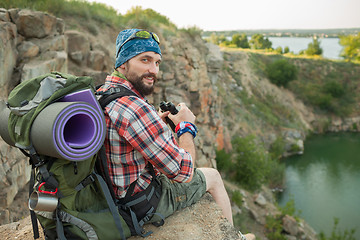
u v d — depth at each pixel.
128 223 1.93
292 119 47.16
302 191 31.17
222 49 62.41
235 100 42.41
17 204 5.59
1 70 6.40
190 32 19.69
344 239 20.62
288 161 38.66
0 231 2.70
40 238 2.51
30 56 7.76
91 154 1.60
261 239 19.83
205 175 2.53
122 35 1.86
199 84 17.81
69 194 1.66
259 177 25.59
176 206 2.30
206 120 18.70
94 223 1.72
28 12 8.19
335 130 50.56
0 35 6.53
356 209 28.19
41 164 1.57
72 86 1.60
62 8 12.27
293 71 52.69
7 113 1.82
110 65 11.98
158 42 1.91
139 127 1.70
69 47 10.31
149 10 18.62
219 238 2.14
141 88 1.87
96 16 13.34
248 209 22.27
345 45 78.94
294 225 21.50
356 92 55.00
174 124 2.24
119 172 1.82
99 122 1.62
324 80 56.69
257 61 54.62
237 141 28.16
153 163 1.81
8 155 5.62
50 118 1.44
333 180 33.81
